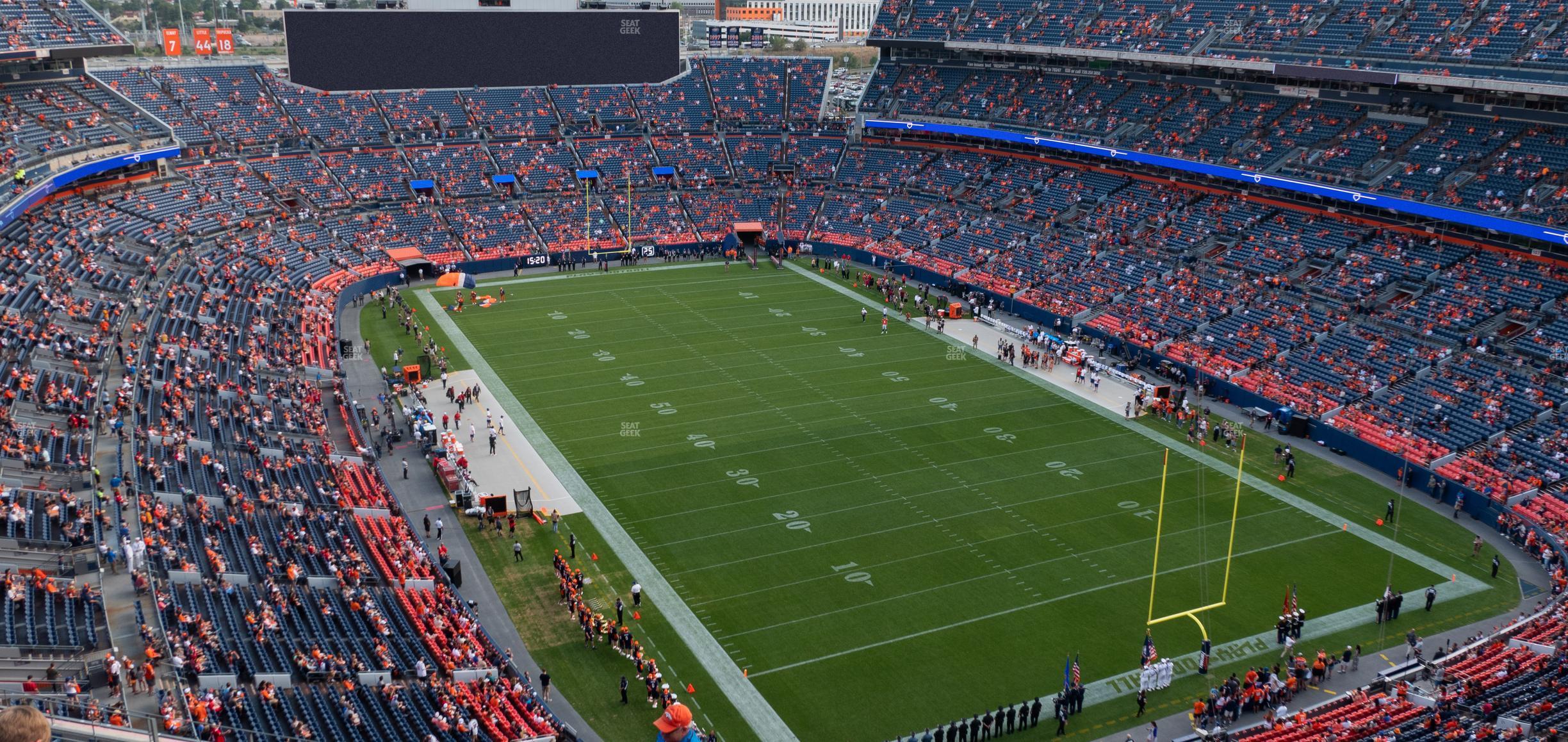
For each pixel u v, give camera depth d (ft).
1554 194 209.46
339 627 120.78
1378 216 237.86
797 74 362.12
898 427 191.83
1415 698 115.03
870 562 146.00
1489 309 206.08
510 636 129.08
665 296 274.16
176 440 148.87
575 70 341.62
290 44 309.22
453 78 328.08
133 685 96.17
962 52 337.52
